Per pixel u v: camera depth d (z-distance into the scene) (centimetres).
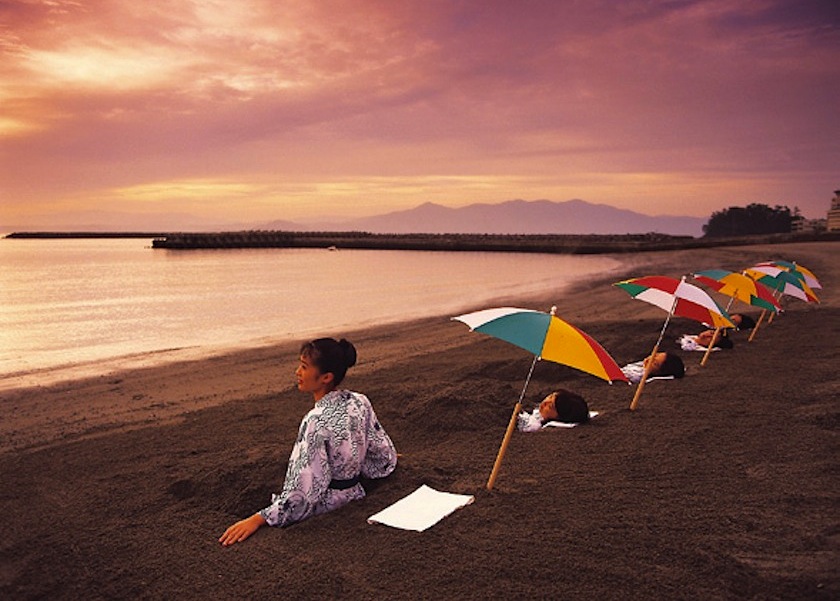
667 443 586
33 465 639
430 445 654
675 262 4394
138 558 403
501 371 994
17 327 1834
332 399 454
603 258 5856
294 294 2812
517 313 479
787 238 6719
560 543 387
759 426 628
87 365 1237
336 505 447
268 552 389
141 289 3158
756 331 1259
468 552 378
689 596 328
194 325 1858
